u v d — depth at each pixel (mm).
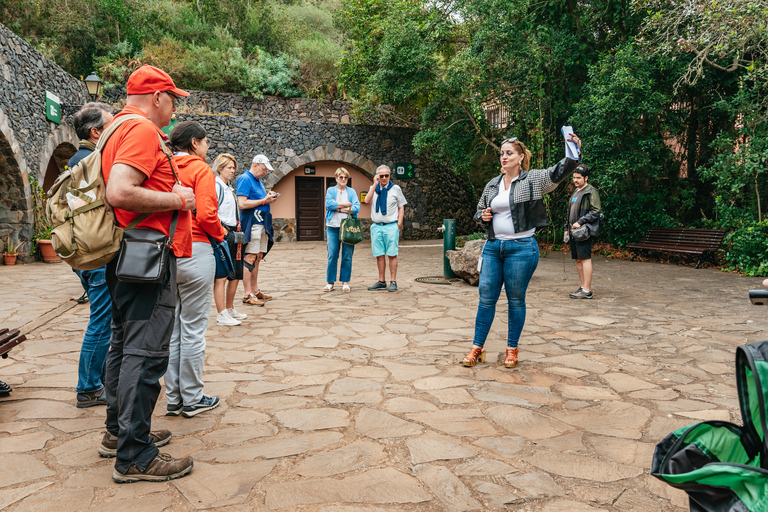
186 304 2854
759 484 1211
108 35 17781
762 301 1639
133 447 2189
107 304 3039
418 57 13086
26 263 10922
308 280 8672
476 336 3982
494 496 2096
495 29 12297
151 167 2104
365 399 3215
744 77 9672
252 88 17438
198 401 2975
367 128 18172
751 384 1401
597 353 4301
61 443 2592
